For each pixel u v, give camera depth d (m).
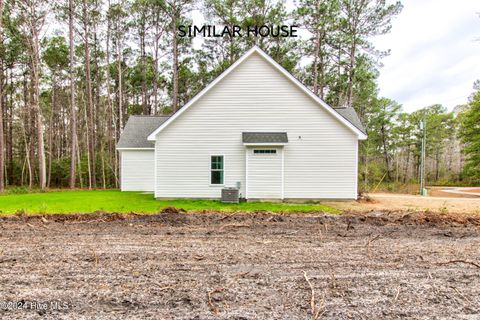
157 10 27.56
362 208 10.34
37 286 3.74
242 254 5.09
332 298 3.50
